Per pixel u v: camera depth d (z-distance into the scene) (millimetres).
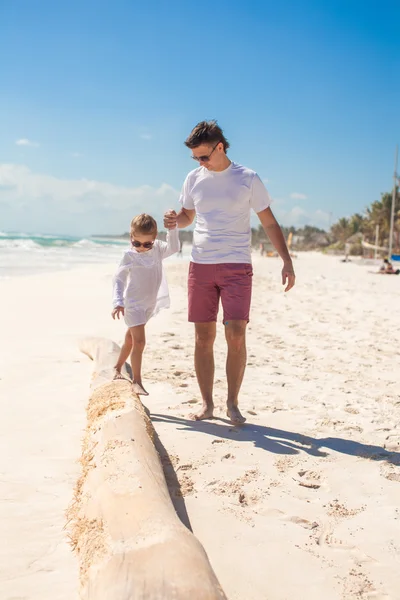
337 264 45500
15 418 4383
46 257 35719
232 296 4281
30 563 2508
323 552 2660
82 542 2500
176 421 4379
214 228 4305
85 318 9812
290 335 8852
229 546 2680
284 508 3064
